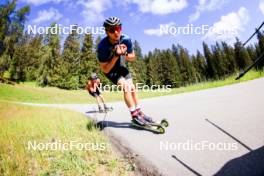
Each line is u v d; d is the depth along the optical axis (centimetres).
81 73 5209
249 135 347
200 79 9381
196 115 510
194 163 297
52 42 5022
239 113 468
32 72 4850
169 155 328
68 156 379
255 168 260
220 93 809
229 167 274
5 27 4328
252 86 815
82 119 644
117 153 371
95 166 337
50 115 792
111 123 536
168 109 643
